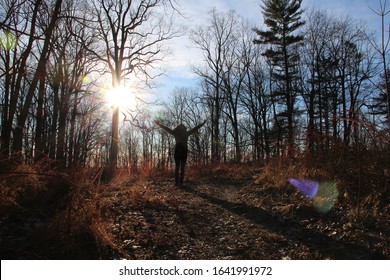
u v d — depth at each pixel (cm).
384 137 638
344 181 630
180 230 534
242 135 4481
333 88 3344
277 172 912
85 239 421
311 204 624
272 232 520
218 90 3644
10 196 549
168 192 916
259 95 3756
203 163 1619
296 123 3372
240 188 976
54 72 1964
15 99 899
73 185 446
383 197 560
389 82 750
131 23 2175
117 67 2183
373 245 418
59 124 2191
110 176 1018
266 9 3328
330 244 444
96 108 2189
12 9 679
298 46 3412
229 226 569
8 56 849
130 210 631
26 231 445
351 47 3177
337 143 711
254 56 3731
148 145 3669
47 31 793
